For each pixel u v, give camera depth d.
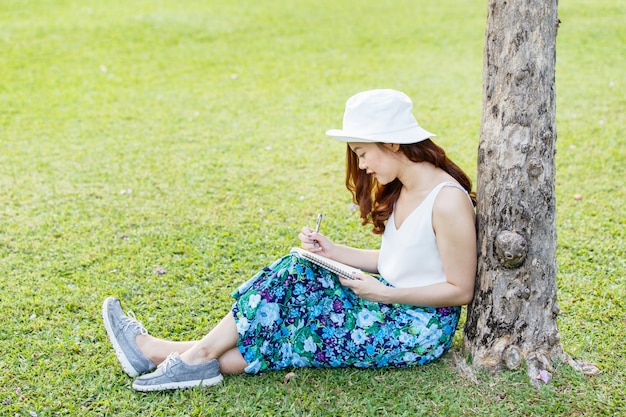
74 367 3.40
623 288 4.04
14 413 3.08
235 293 3.18
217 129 7.13
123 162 6.24
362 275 3.11
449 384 3.19
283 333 3.22
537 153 2.95
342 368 3.33
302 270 3.13
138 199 5.47
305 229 3.51
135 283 4.22
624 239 4.65
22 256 4.56
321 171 6.04
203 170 6.06
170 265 4.45
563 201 5.31
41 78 8.87
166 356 3.29
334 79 8.88
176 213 5.22
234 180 5.84
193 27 11.41
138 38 10.75
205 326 3.78
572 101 7.66
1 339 3.64
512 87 2.93
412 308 3.19
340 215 5.17
